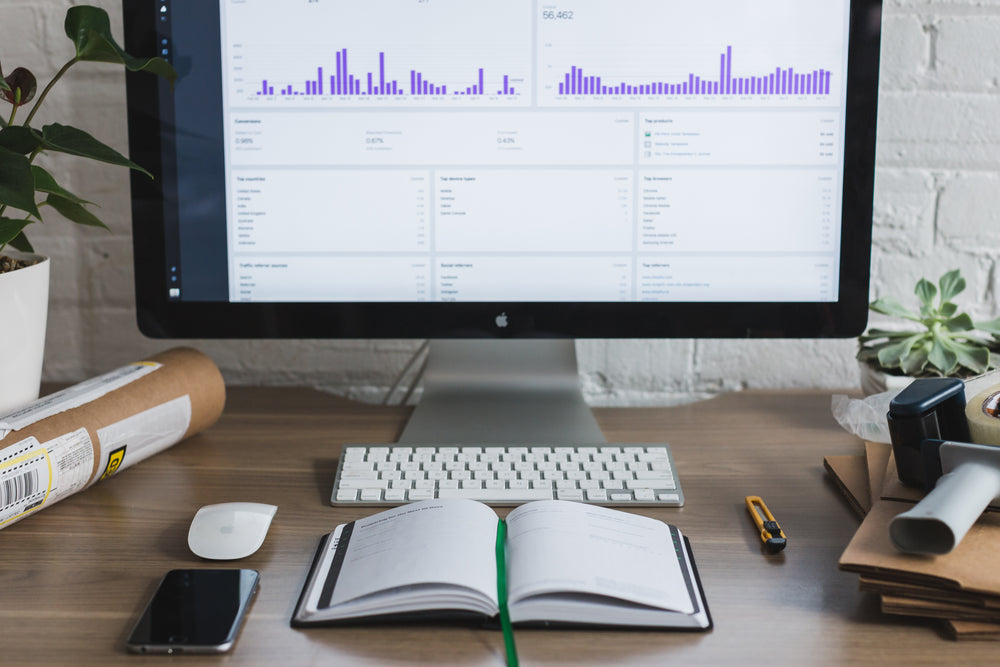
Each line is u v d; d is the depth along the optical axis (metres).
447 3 0.77
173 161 0.79
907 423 0.59
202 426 0.81
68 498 0.69
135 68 0.72
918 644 0.50
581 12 0.77
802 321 0.81
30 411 0.66
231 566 0.59
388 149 0.79
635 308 0.81
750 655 0.49
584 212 0.80
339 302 0.81
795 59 0.77
